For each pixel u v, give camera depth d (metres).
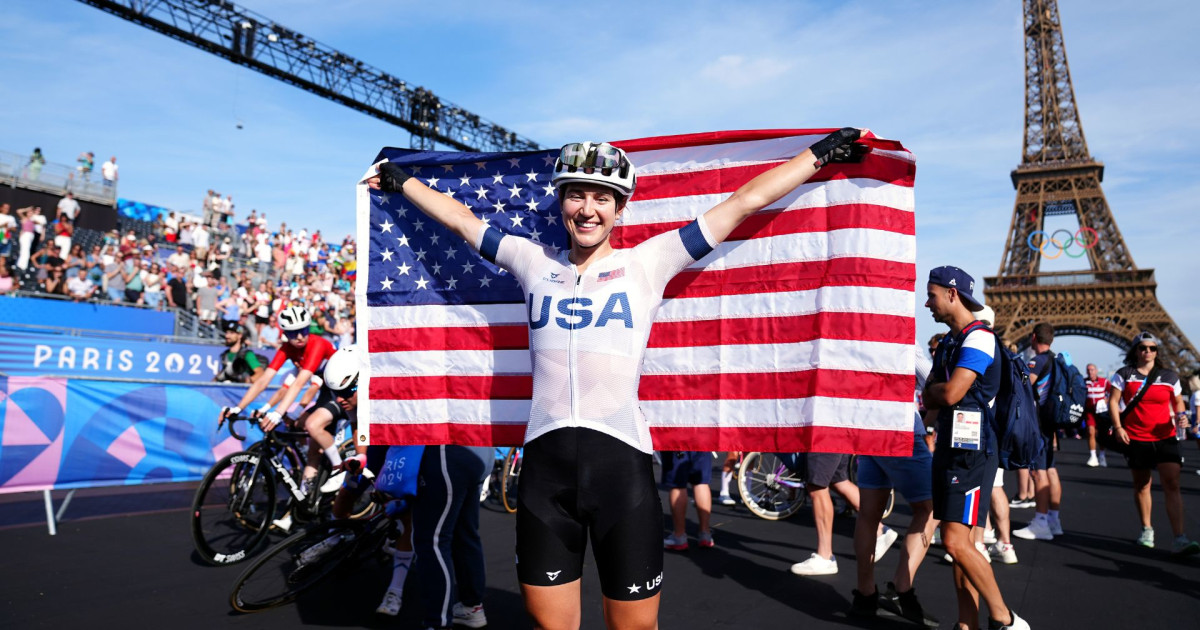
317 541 4.55
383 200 3.47
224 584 4.79
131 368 12.13
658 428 3.09
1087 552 6.23
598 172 2.26
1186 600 4.72
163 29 20.22
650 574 2.19
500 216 3.39
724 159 3.15
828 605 4.55
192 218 26.20
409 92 27.34
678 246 2.34
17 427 6.23
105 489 8.34
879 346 2.89
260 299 17.48
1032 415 3.94
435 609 3.66
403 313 3.39
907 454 2.80
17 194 24.50
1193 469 13.96
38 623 3.95
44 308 13.50
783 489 7.81
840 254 2.94
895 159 2.96
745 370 3.01
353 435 6.16
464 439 3.26
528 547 2.21
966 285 3.66
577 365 2.24
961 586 3.68
